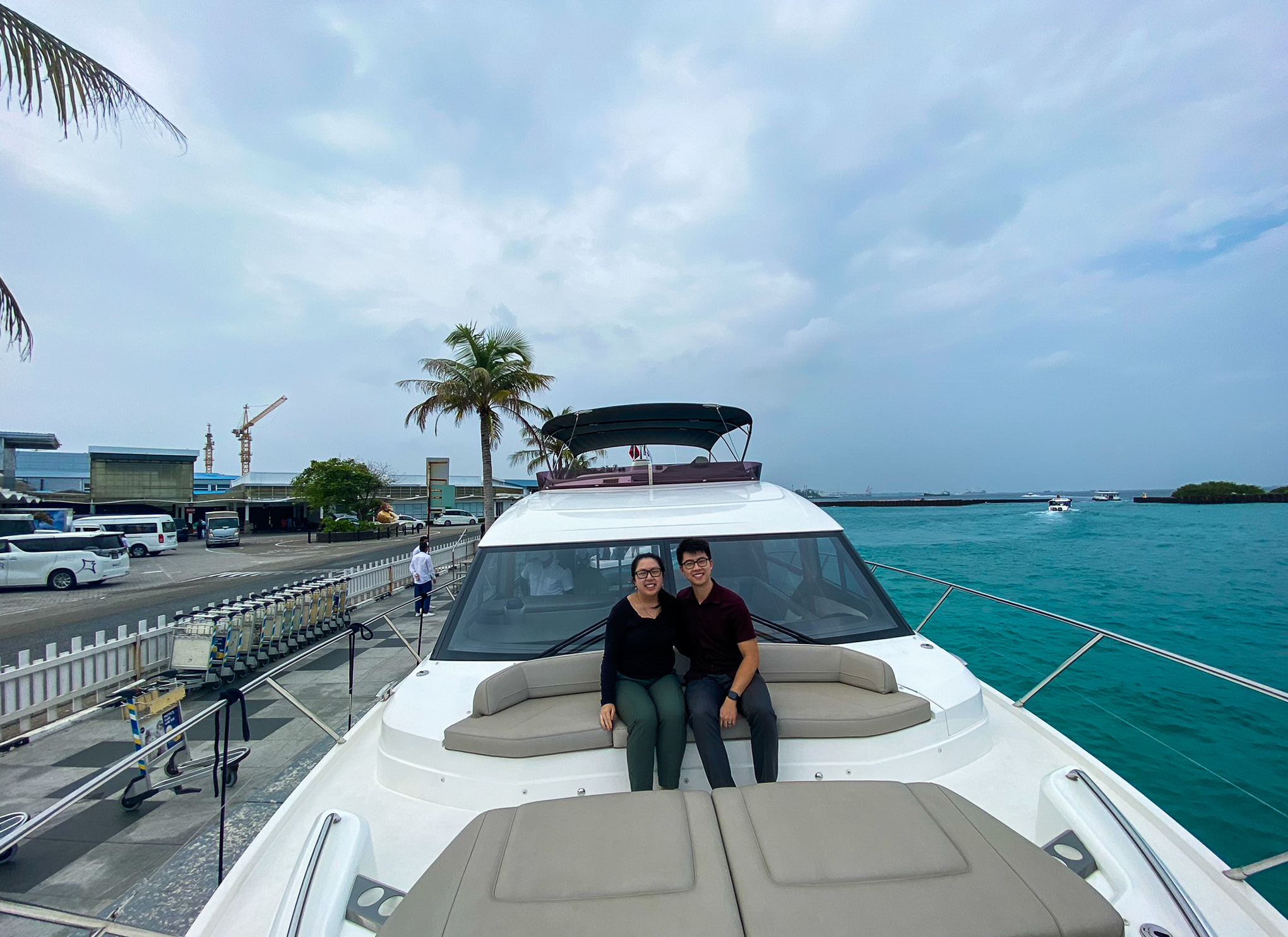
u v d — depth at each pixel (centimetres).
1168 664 1162
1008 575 2586
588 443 617
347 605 1120
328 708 693
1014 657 1231
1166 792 694
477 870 147
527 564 332
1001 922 130
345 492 4106
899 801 168
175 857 399
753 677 245
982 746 261
